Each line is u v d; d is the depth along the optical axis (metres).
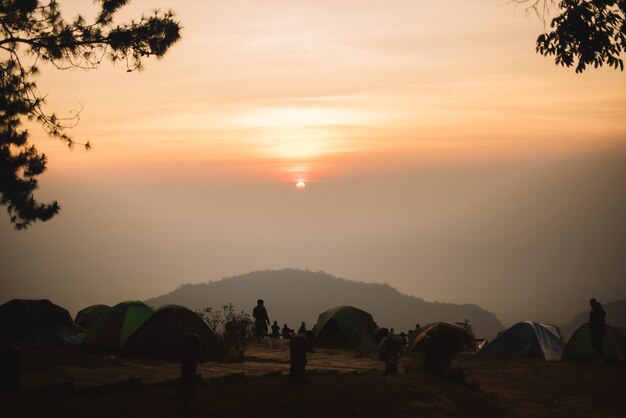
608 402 16.73
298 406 11.83
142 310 21.34
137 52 20.53
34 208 23.09
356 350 28.83
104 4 20.64
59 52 20.55
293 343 13.69
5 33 20.81
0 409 9.57
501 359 26.31
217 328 22.12
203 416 10.45
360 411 12.53
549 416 15.20
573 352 25.67
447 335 18.30
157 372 14.38
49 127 21.95
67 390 11.73
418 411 13.62
